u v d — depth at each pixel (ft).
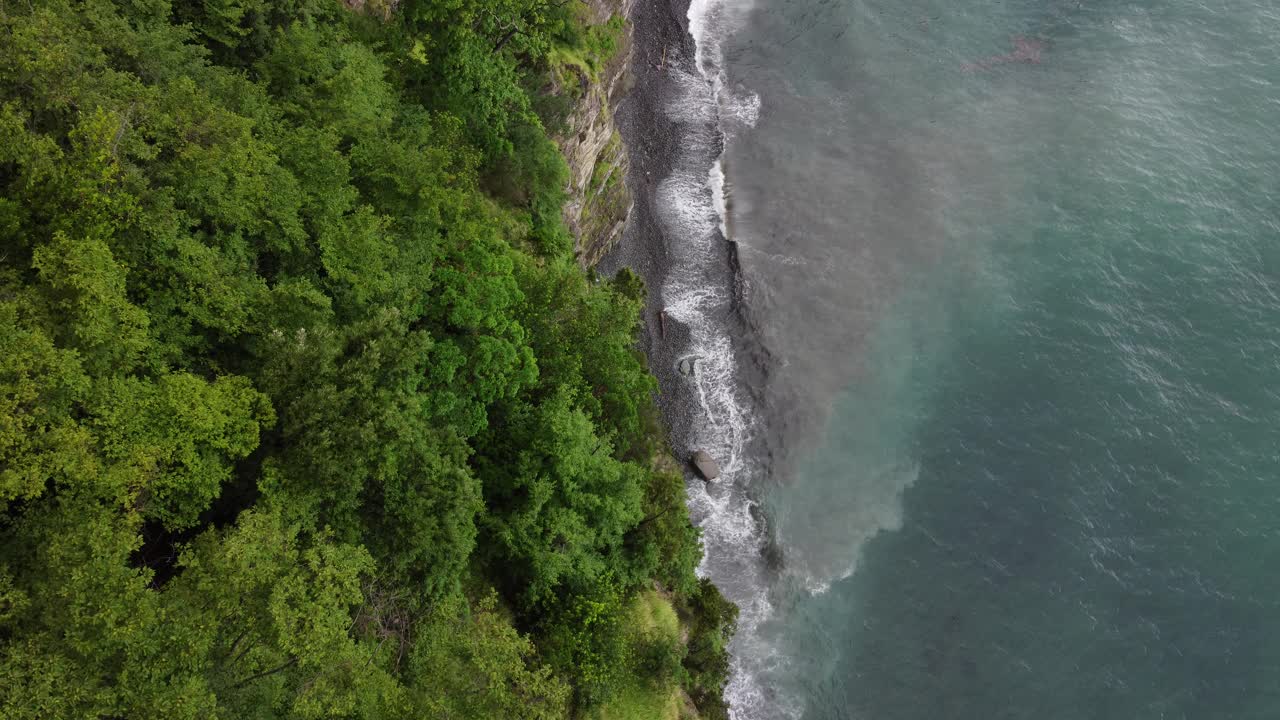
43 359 77.46
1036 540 203.41
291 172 114.83
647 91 264.11
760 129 272.51
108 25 99.19
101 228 87.61
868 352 230.89
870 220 256.32
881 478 211.82
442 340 125.39
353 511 107.55
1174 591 193.67
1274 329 232.53
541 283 146.00
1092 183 266.36
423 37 152.15
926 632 190.70
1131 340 233.55
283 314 103.81
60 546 76.48
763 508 201.46
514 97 164.76
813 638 187.21
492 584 134.62
